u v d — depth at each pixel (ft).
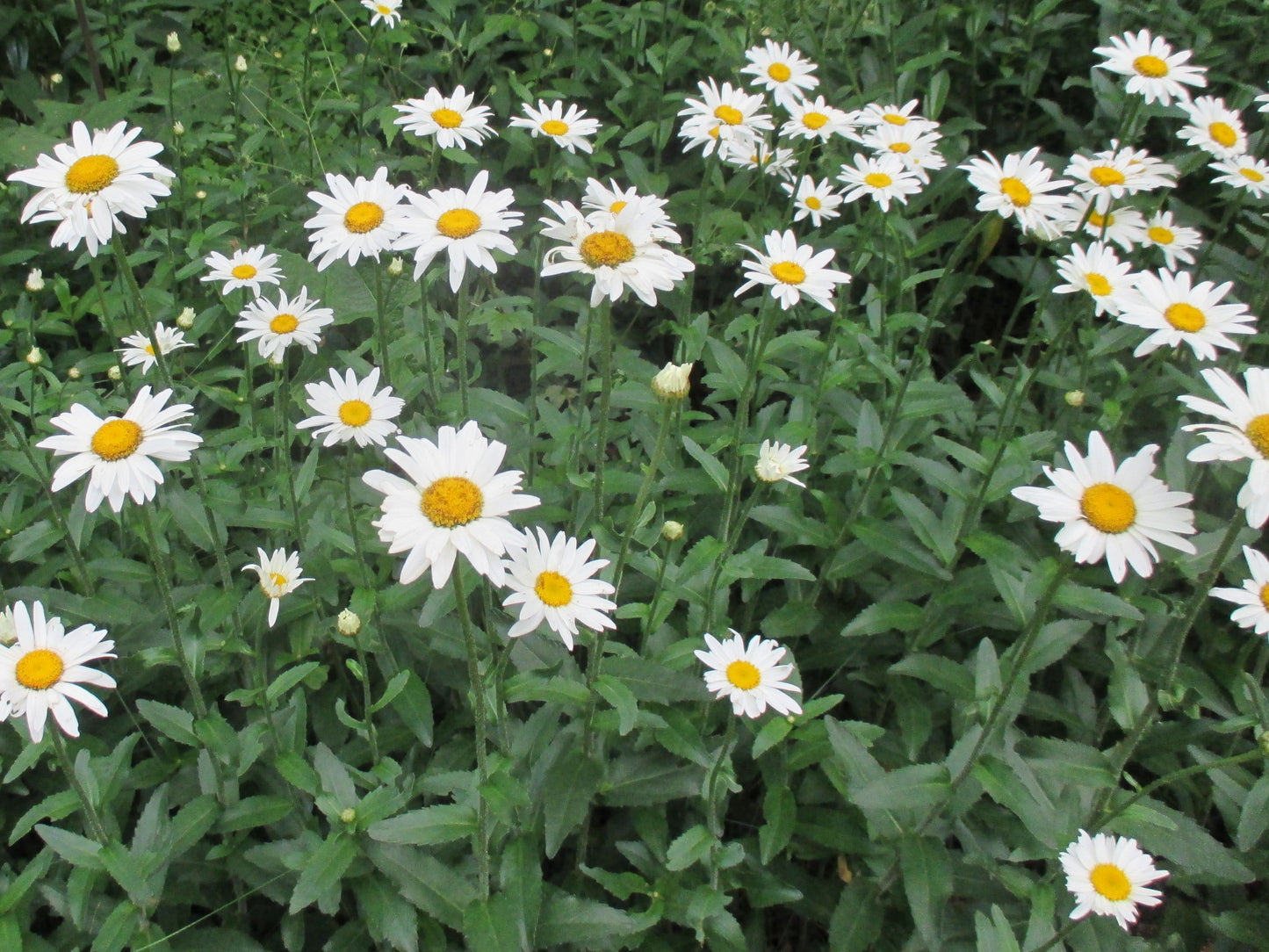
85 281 3.28
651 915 1.94
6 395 2.62
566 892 1.96
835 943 2.04
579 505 2.43
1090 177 2.45
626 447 2.55
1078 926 1.94
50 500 2.12
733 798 2.37
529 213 3.42
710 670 2.08
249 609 2.20
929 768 1.92
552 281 3.45
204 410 2.89
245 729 1.94
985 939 1.79
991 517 2.58
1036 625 1.73
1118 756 2.01
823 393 2.54
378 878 1.89
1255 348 2.86
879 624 2.24
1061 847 1.84
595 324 2.61
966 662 2.20
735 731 2.22
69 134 3.36
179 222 3.35
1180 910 2.18
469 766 2.10
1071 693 2.37
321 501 2.39
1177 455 2.48
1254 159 2.84
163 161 3.32
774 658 1.84
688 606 2.42
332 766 1.89
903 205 2.78
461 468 1.46
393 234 2.08
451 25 3.62
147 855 1.81
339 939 1.95
